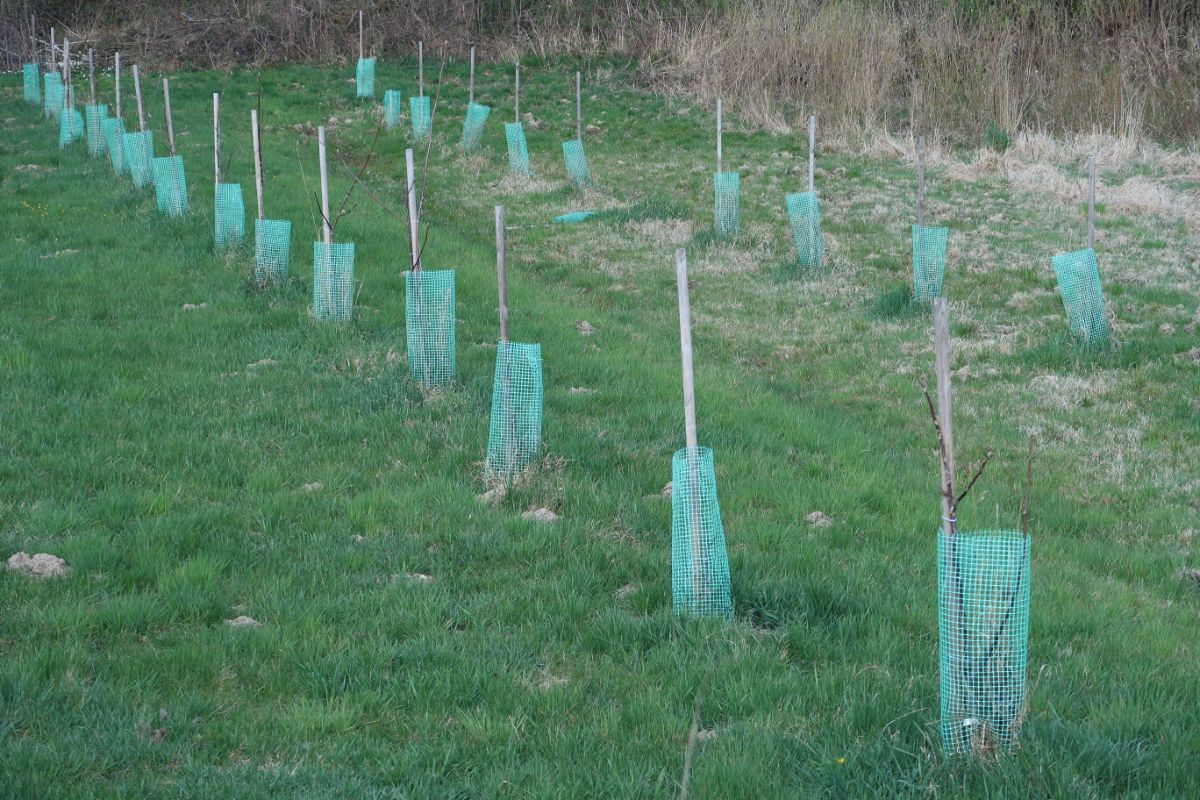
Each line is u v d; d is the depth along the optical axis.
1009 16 25.81
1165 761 4.20
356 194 18.58
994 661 4.31
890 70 24.98
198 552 6.30
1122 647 5.57
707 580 5.72
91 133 20.38
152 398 9.06
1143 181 19.30
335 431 8.47
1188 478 8.55
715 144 23.80
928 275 13.25
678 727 4.66
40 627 5.31
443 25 32.94
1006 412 10.09
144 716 4.57
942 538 4.32
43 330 10.65
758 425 9.27
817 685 4.91
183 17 32.94
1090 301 11.41
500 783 4.20
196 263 13.44
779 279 14.71
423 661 5.19
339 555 6.40
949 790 4.05
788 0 27.02
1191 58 23.48
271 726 4.62
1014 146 22.67
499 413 7.68
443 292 9.45
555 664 5.31
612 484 7.67
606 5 33.16
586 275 14.98
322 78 30.20
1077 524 7.70
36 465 7.53
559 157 22.81
